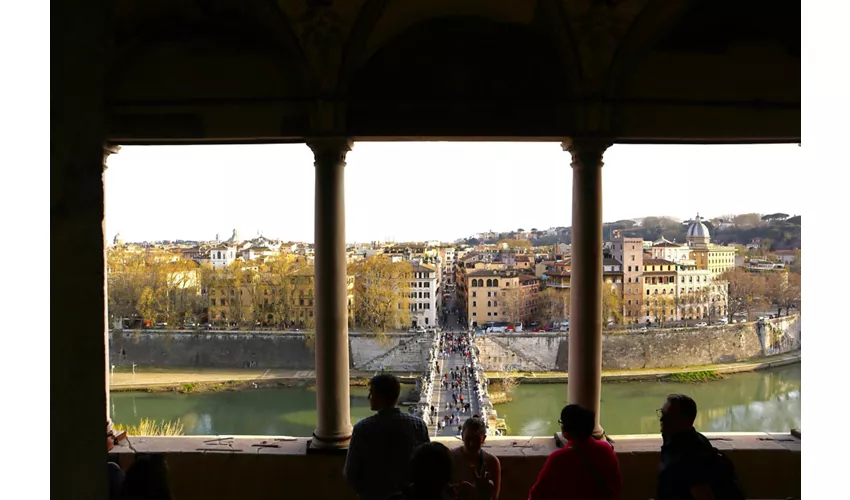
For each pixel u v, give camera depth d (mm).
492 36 7340
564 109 7344
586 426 4512
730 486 3941
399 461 4691
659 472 4211
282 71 7285
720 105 7367
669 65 7363
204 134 7336
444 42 7344
